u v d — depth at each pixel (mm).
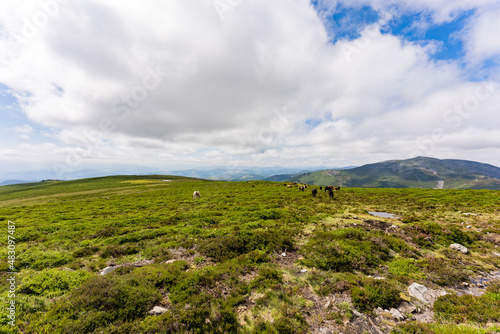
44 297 8500
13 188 113125
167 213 28562
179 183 98125
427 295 8883
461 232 15508
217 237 15961
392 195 42719
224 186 75000
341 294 8922
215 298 8469
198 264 12125
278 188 63906
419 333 6730
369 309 7961
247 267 11391
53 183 120188
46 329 6637
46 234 19719
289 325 7109
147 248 15242
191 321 7102
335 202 35344
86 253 14609
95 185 95562
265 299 8586
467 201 30984
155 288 8938
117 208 34500
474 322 7113
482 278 10227
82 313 7262
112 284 8617
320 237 15180
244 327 7293
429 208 27969
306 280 10086
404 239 15352
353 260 11625
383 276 10422
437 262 11383
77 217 27656
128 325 6828
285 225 20250
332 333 6977
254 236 15344
